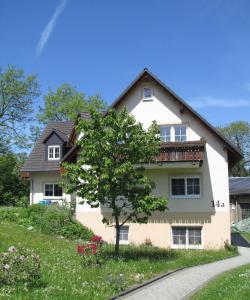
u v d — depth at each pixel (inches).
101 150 773.3
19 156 2187.5
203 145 1029.2
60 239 986.7
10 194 1678.2
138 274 599.5
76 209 1128.2
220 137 1060.5
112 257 753.0
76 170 777.6
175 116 1109.1
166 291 534.3
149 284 582.2
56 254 742.5
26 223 1094.4
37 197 1469.0
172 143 1037.2
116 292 510.6
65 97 2581.2
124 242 1093.1
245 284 551.2
